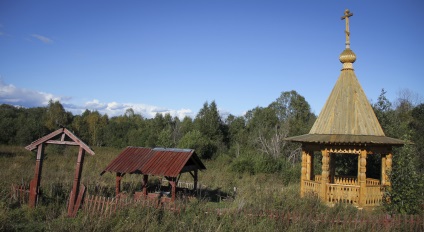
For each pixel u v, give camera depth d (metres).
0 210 11.77
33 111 76.50
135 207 12.19
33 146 14.38
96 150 50.22
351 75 17.70
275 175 29.12
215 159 42.12
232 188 22.12
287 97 60.59
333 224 11.38
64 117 68.62
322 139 15.78
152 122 61.56
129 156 17.58
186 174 28.09
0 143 47.75
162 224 11.29
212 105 53.84
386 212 13.83
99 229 10.53
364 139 15.27
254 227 11.02
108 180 22.86
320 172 23.59
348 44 18.22
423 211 13.45
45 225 11.53
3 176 20.39
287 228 11.14
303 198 15.29
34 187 14.04
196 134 43.81
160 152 17.70
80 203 12.88
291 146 37.66
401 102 39.62
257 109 58.66
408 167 14.76
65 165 29.64
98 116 74.25
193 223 11.12
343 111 16.84
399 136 20.59
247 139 49.12
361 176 15.28
